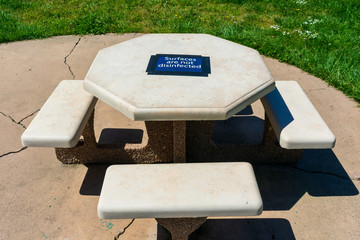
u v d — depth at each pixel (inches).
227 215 71.1
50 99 103.5
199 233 91.3
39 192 103.3
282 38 195.6
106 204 69.8
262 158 114.9
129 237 89.9
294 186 106.9
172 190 72.7
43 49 189.8
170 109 77.1
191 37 114.1
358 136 127.6
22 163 114.3
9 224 93.0
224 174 76.9
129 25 215.2
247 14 235.5
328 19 220.5
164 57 99.3
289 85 114.9
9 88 154.9
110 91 82.9
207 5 248.1
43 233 90.7
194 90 84.1
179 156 97.4
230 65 96.3
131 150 112.0
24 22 216.5
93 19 216.4
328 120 135.9
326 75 162.7
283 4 247.6
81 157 113.0
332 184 107.6
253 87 86.1
